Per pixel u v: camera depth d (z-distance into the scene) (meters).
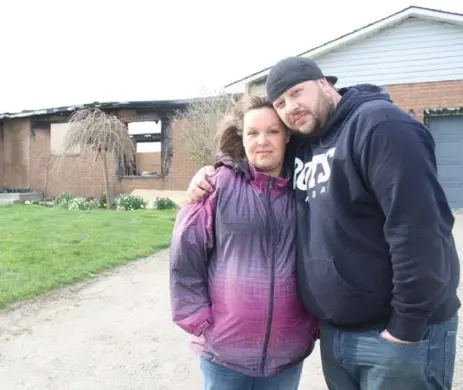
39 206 14.39
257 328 1.70
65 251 6.55
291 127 1.67
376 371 1.58
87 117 14.13
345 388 1.78
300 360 1.83
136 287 5.11
